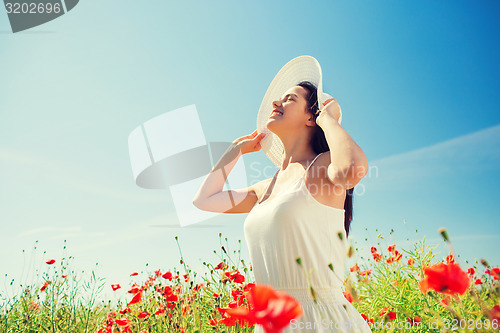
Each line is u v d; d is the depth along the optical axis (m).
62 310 3.63
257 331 1.60
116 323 2.92
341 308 1.46
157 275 3.85
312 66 2.07
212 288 3.08
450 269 1.09
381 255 3.20
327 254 1.50
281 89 2.31
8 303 3.82
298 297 1.47
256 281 1.66
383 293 2.48
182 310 2.75
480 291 1.84
